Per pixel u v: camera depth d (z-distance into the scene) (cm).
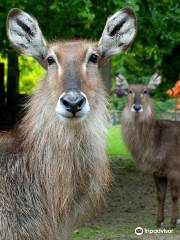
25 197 473
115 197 1042
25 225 469
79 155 465
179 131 910
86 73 471
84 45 489
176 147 895
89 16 857
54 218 468
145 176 1229
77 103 442
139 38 1153
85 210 480
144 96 950
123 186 1134
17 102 1116
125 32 512
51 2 955
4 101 1219
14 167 482
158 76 1042
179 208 974
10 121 1086
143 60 2002
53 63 477
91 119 471
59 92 458
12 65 1213
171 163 888
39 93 484
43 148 472
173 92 946
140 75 2161
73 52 477
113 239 768
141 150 917
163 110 1867
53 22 1004
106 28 503
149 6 991
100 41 502
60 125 462
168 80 1627
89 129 468
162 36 1066
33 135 480
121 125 955
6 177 479
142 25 1041
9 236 464
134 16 512
